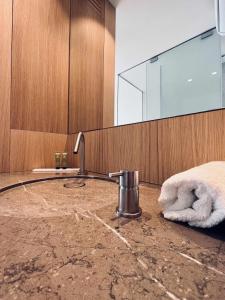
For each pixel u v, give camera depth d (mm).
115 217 423
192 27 655
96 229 357
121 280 214
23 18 1042
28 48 1061
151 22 778
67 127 1237
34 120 1089
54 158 1165
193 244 299
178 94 666
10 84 996
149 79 764
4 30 974
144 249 283
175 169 657
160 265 242
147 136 748
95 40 1072
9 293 194
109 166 913
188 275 223
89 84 1094
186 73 652
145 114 760
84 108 1119
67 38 1244
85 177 932
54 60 1176
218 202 323
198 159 600
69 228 363
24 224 385
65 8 1241
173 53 696
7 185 706
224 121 547
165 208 409
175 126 659
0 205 542
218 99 571
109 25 978
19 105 1030
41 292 196
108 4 987
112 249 282
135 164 790
